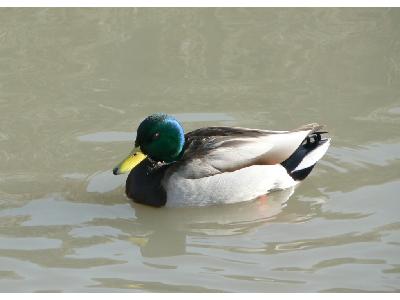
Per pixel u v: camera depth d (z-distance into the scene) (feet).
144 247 39.04
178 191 41.70
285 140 42.93
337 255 37.88
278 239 39.50
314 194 43.27
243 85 53.47
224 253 38.45
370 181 44.19
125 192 43.55
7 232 39.91
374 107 51.19
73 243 39.17
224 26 59.93
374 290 35.24
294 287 35.53
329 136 48.29
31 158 46.32
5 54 56.54
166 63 55.72
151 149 42.37
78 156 46.60
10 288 35.60
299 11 62.28
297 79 54.08
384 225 40.27
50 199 42.83
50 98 52.03
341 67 55.31
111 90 52.95
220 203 42.27
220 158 41.88
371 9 62.39
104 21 60.59
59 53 56.75
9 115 50.19
